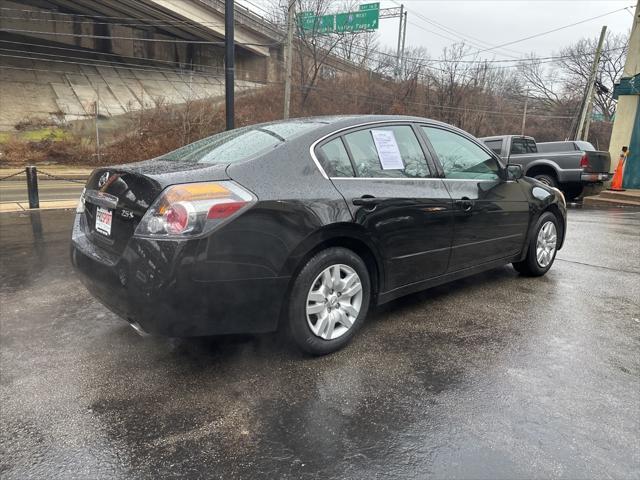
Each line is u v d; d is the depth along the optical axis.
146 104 31.39
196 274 2.38
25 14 34.91
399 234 3.24
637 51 13.16
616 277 4.82
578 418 2.34
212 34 36.97
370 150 3.25
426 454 2.07
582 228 7.93
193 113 29.95
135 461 2.02
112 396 2.51
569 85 52.09
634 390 2.61
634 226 8.20
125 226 2.60
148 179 2.53
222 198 2.47
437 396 2.54
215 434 2.21
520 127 46.91
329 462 2.02
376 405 2.45
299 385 2.64
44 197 11.38
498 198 4.09
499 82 52.16
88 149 25.31
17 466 1.97
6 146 23.70
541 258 4.73
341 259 2.96
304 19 35.19
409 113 38.25
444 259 3.66
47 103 29.45
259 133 3.24
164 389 2.59
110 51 39.53
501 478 1.93
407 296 4.19
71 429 2.23
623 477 1.93
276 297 2.67
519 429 2.25
